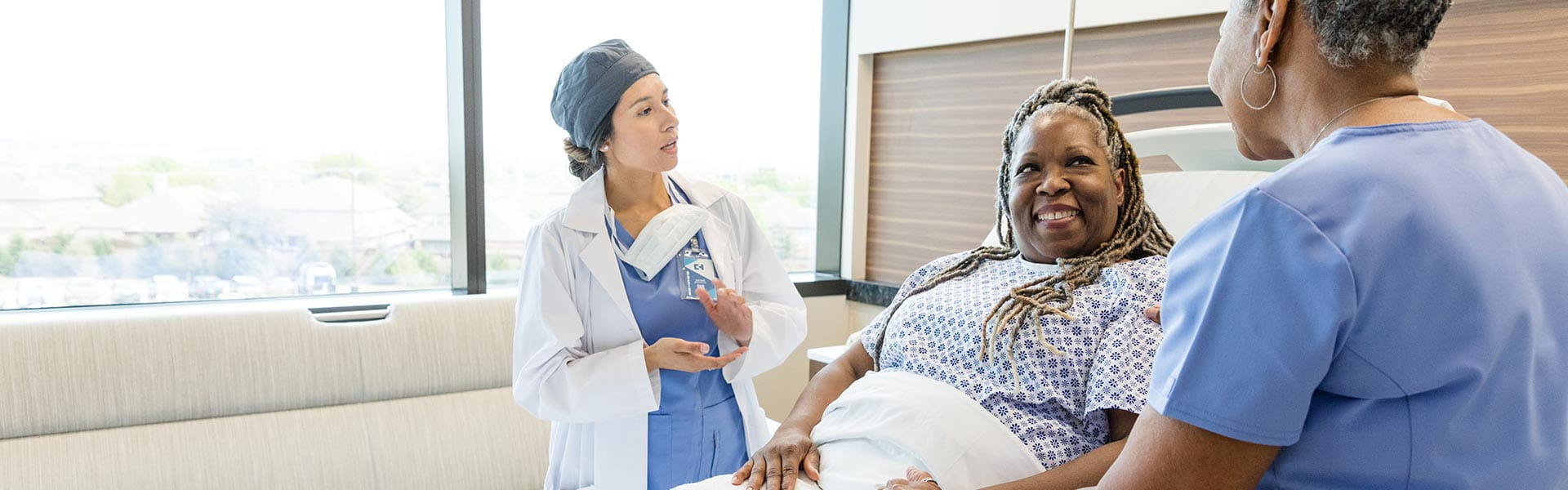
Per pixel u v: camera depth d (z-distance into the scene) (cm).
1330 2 74
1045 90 135
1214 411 71
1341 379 72
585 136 169
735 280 185
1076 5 268
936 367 130
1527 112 190
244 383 228
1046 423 118
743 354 172
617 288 170
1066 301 122
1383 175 70
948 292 136
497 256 290
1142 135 183
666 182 186
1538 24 187
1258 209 72
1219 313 72
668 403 173
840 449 126
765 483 128
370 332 246
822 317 355
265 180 253
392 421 242
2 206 223
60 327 212
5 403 203
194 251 247
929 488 110
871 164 357
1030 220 129
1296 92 80
